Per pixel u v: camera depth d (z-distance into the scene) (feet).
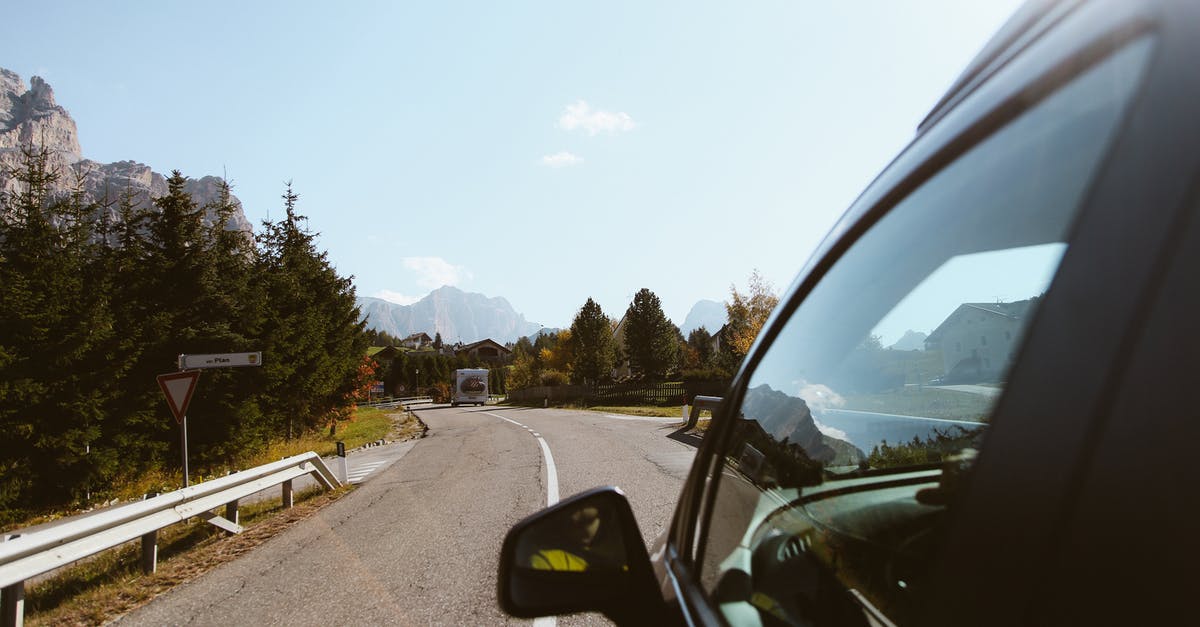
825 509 4.63
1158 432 2.03
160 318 58.59
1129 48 2.44
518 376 279.69
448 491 38.19
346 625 17.24
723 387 129.08
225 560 25.93
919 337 3.87
